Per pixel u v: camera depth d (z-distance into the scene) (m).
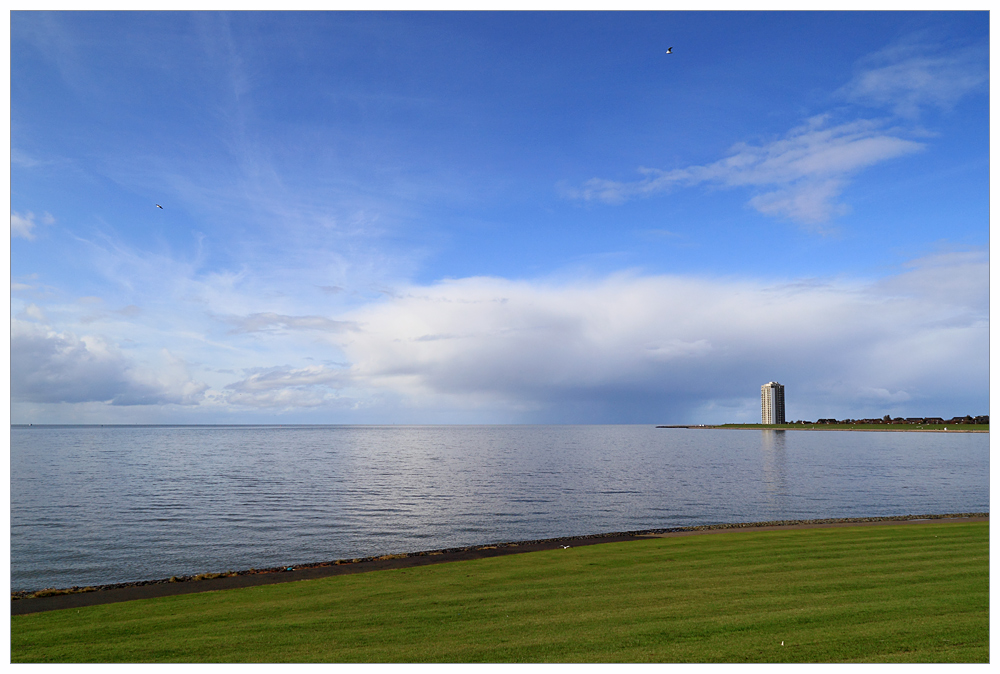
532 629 10.84
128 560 23.31
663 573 15.65
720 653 9.16
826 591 12.98
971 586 13.09
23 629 11.59
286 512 36.34
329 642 10.35
